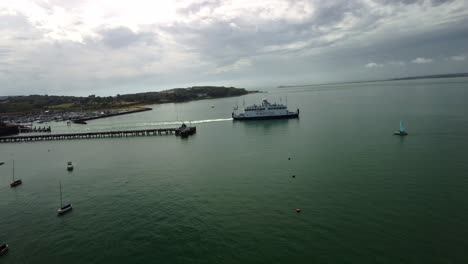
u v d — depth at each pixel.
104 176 72.38
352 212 44.72
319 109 194.50
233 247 37.91
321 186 55.72
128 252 38.56
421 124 108.31
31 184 69.31
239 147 96.94
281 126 136.12
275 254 35.88
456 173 57.84
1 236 44.28
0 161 98.06
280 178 61.88
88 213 50.72
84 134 140.88
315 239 38.34
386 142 85.94
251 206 49.16
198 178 65.88
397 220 41.69
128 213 49.72
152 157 90.69
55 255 38.84
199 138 120.56
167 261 36.25
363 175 59.94
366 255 34.56
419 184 53.59
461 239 36.62
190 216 47.09
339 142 91.00
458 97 197.88
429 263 32.72
